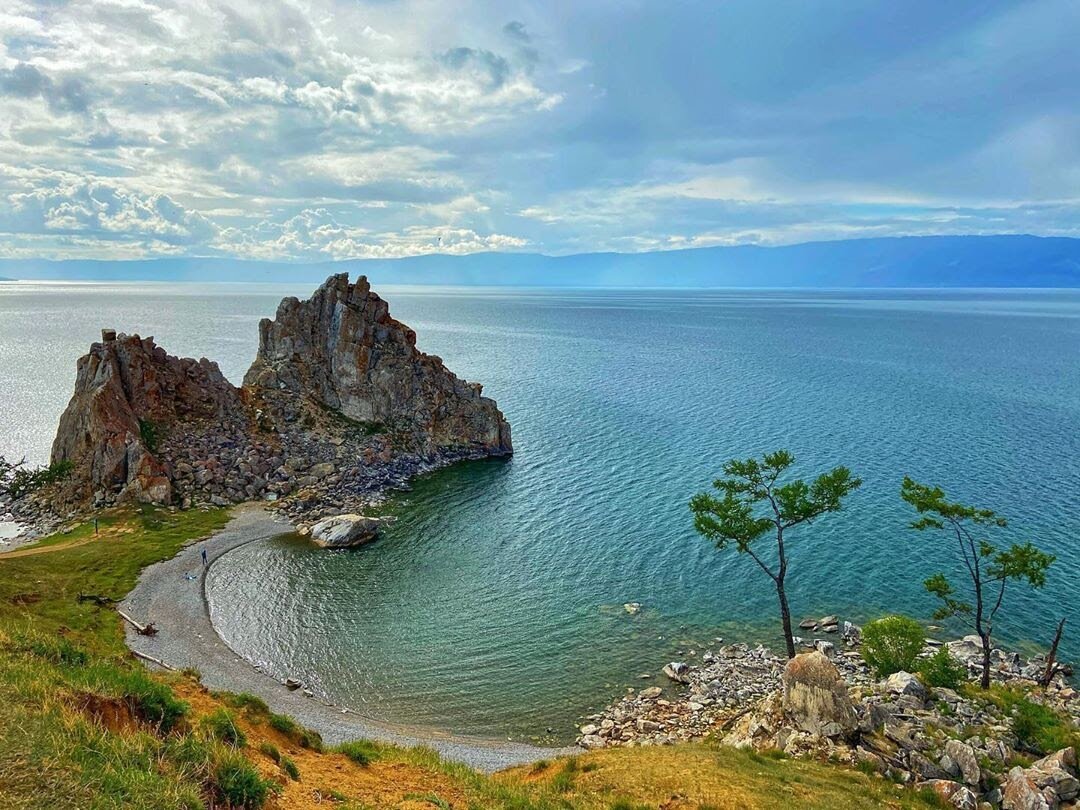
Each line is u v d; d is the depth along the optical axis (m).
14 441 117.12
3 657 20.14
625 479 100.44
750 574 69.94
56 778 14.77
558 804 26.16
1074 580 65.50
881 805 27.91
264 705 28.69
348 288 124.19
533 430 131.50
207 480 91.69
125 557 70.94
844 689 35.16
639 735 44.66
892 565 70.62
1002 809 29.09
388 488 99.19
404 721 46.97
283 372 117.44
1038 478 94.50
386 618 61.72
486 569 72.19
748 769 30.92
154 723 19.86
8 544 76.31
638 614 62.50
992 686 43.84
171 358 102.44
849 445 113.50
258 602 64.25
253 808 17.89
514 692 50.72
